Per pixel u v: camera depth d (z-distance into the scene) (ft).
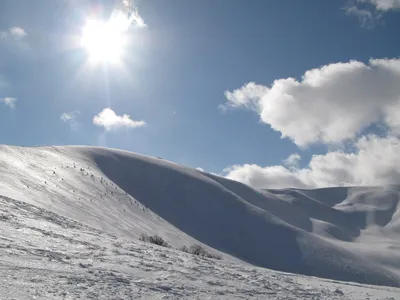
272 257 432.66
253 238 465.47
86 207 209.67
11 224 43.55
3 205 56.08
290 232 486.79
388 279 411.13
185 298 26.61
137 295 24.93
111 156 518.78
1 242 33.53
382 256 529.04
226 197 543.39
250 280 37.40
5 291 20.76
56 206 163.63
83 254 35.78
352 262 433.48
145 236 86.43
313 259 430.61
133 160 537.24
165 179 526.57
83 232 51.49
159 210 448.24
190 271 36.47
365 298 36.73
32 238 38.45
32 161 304.71
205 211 494.59
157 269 34.86
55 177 275.18
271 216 523.70
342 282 54.65
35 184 202.69
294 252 445.37
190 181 545.44
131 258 38.14
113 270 31.22
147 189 485.97
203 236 432.66
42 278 24.84
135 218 269.03
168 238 249.14
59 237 42.39
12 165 232.73
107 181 374.02
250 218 507.30
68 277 26.23
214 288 31.19
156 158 615.16
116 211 258.57
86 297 22.34
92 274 28.37
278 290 34.86
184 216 463.83
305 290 36.91
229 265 47.65
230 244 440.45
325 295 35.99
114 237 54.19
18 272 25.31
